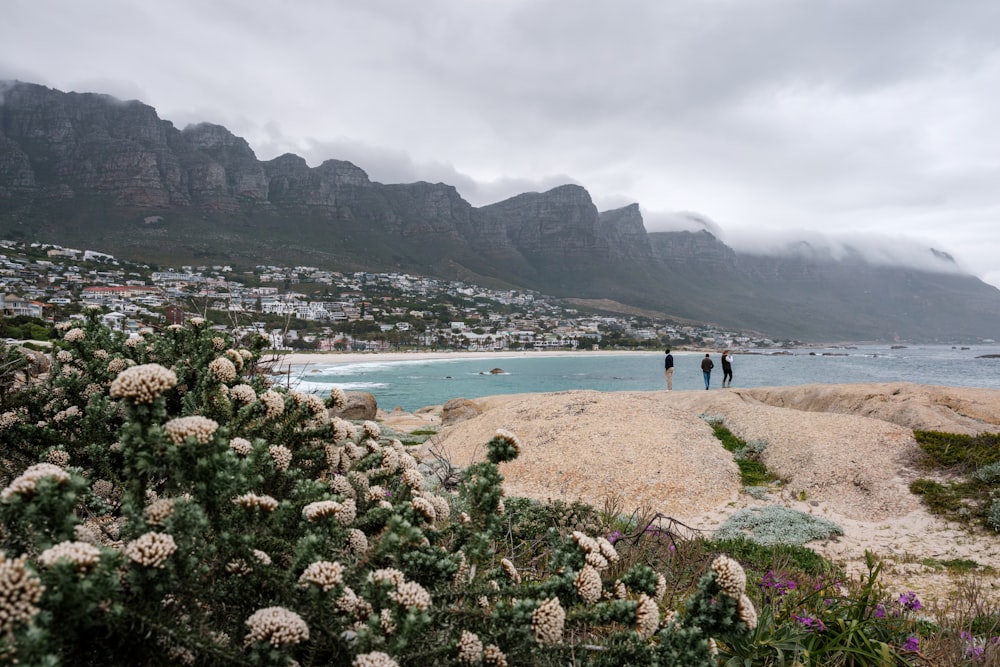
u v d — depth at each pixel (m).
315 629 1.77
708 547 7.03
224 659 1.55
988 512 8.17
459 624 2.04
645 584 2.27
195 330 3.41
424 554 2.18
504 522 4.48
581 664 2.19
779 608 4.46
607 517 6.15
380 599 1.84
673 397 17.39
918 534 8.05
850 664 3.73
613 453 10.96
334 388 3.28
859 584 6.04
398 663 1.79
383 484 3.02
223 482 1.84
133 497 1.89
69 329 3.29
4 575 1.19
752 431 12.70
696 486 10.02
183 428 1.82
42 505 1.51
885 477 9.76
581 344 191.38
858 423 11.82
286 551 1.96
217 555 1.79
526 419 12.88
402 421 20.77
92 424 2.74
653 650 2.16
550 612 1.96
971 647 3.99
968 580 6.43
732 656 3.47
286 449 2.56
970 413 12.74
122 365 3.16
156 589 1.51
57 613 1.31
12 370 3.33
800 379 68.62
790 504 9.53
